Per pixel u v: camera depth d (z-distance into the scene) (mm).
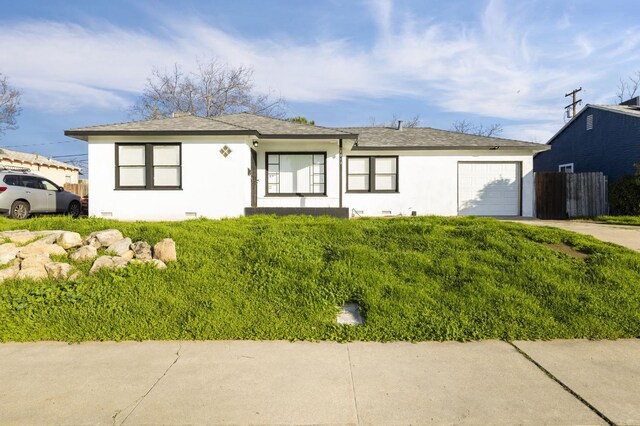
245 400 3357
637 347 4496
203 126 13055
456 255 6809
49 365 3988
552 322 4961
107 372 3848
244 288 5719
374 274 6066
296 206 14719
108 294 5465
